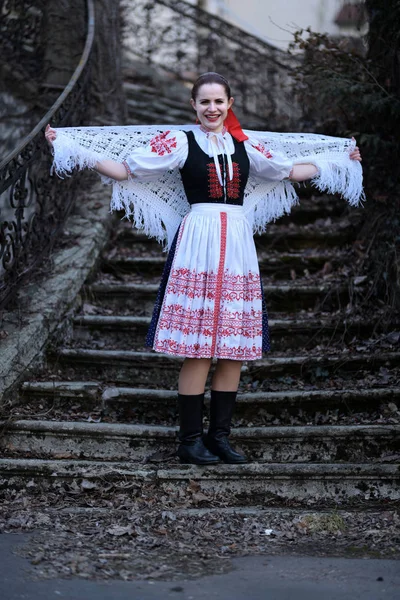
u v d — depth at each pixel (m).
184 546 2.84
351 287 4.77
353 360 4.19
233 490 3.45
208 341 3.34
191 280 3.36
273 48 8.67
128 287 4.98
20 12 7.25
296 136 3.70
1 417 3.82
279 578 2.54
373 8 5.12
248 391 4.13
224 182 3.41
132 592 2.39
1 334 4.19
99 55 6.83
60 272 4.88
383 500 3.39
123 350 4.56
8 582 2.43
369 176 5.11
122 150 3.48
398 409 3.85
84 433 3.74
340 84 4.94
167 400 4.00
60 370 4.37
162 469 3.46
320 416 3.92
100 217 5.62
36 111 7.16
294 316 4.80
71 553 2.71
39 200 4.87
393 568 2.62
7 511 3.21
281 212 3.74
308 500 3.43
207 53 9.26
